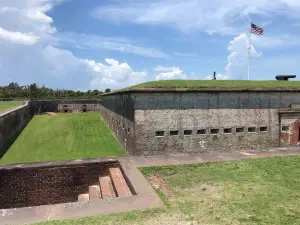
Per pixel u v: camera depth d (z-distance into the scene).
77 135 22.84
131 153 13.46
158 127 12.85
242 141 14.27
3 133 18.17
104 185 7.30
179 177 7.10
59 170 7.97
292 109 15.21
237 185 6.52
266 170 7.59
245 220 4.82
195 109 13.41
